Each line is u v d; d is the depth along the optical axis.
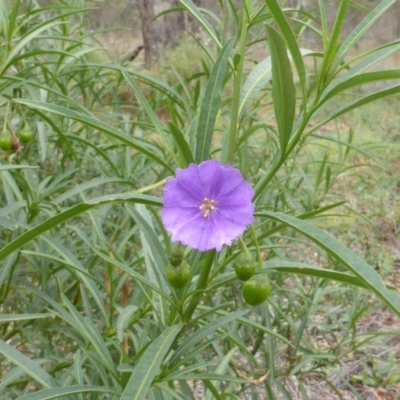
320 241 0.17
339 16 0.20
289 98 0.19
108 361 0.26
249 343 0.52
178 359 0.24
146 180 0.53
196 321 0.25
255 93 0.26
